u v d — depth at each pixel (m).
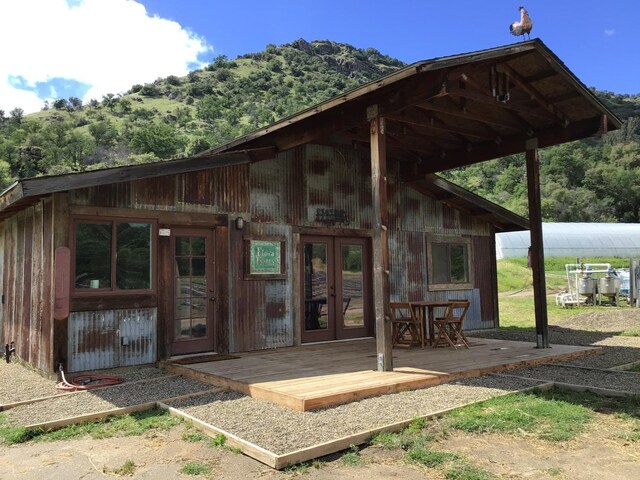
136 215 6.91
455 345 8.11
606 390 5.16
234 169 7.95
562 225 35.19
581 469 3.28
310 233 8.81
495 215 11.10
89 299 6.44
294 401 4.60
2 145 61.25
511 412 4.43
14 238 8.14
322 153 9.09
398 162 10.20
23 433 4.11
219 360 6.94
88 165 62.25
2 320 8.80
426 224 10.58
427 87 5.66
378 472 3.29
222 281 7.70
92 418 4.55
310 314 8.80
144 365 6.84
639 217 62.03
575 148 75.19
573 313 14.97
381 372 5.86
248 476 3.26
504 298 19.48
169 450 3.77
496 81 6.18
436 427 4.11
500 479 3.12
